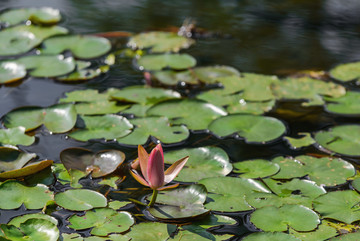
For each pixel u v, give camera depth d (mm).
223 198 2598
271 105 3895
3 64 4359
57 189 2652
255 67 4676
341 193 2656
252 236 2271
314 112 3824
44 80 4211
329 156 3135
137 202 2555
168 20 5945
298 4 6762
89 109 3658
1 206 2451
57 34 5211
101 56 4840
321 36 5586
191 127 3477
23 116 3430
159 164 2359
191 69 4539
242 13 6363
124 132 3320
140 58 4750
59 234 2230
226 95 4047
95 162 2895
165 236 2264
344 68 4605
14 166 2824
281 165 2961
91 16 6020
